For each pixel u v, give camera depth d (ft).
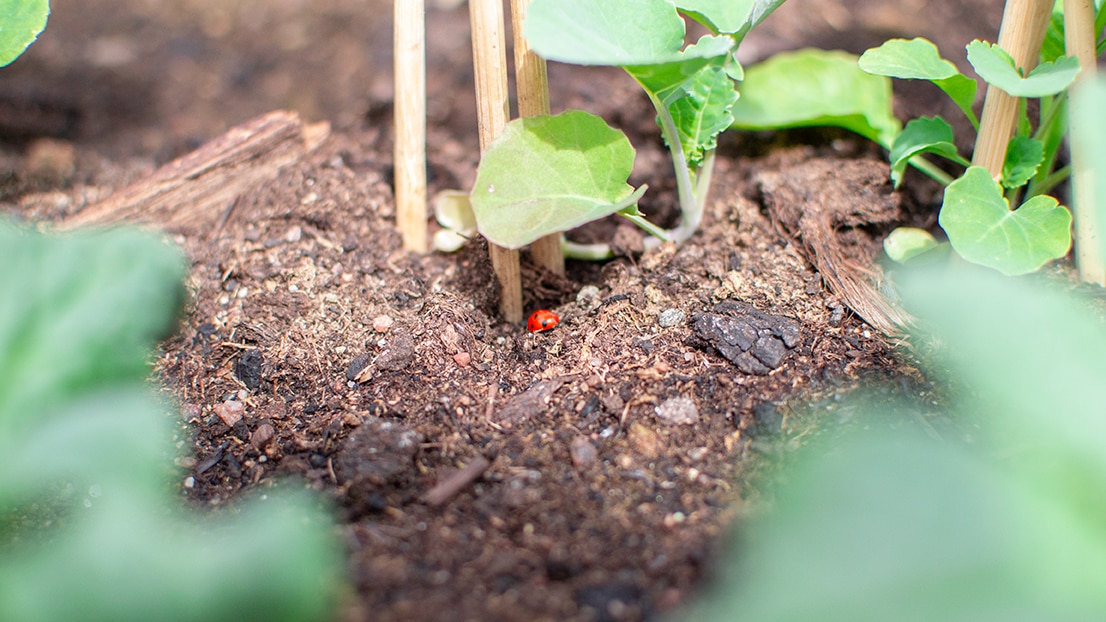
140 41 2.00
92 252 1.34
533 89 1.49
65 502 1.42
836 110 1.70
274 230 1.62
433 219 1.69
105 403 1.31
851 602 1.21
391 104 1.83
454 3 1.99
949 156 1.54
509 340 1.54
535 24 1.38
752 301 1.52
